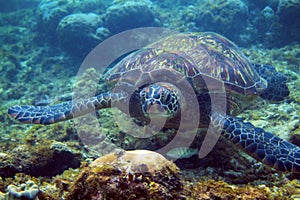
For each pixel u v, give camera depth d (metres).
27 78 2.32
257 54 2.37
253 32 2.80
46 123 1.12
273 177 0.91
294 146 0.94
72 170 0.85
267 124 1.27
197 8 3.03
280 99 1.50
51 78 2.33
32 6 4.17
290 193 0.80
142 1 2.66
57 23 2.70
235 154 1.00
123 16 2.54
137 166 0.62
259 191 0.73
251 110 1.45
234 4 2.75
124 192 0.58
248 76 1.23
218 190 0.71
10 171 0.89
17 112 1.18
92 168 0.61
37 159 0.93
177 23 2.95
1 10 3.90
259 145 0.93
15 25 3.27
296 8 2.45
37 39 2.84
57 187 0.76
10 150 0.96
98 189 0.58
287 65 2.12
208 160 0.98
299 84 1.73
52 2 2.90
